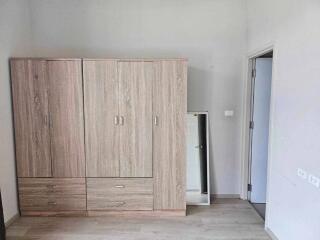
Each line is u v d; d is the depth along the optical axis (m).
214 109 3.82
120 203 3.34
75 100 3.21
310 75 2.10
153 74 3.17
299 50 2.27
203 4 3.66
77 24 3.68
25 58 3.14
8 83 3.15
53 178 3.30
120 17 3.67
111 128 3.25
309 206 2.13
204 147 3.81
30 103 3.20
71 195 3.33
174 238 2.85
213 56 3.74
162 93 3.20
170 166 3.29
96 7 3.65
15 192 3.28
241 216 3.36
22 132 3.24
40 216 3.34
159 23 3.69
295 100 2.35
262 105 3.68
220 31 3.70
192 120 3.80
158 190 3.33
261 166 3.78
